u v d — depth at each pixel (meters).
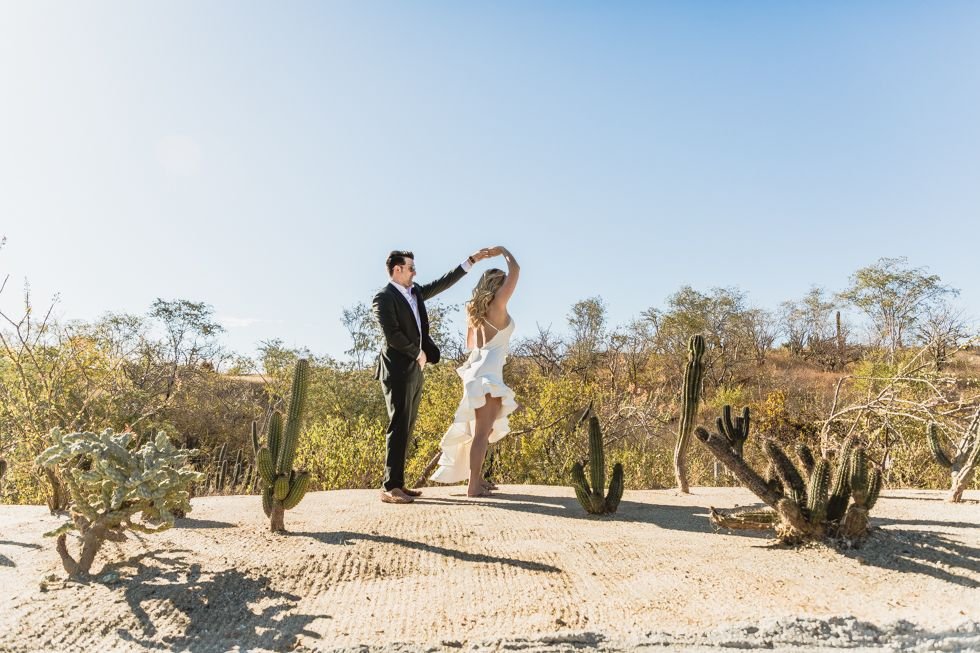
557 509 5.16
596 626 2.62
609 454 10.92
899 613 2.75
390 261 5.72
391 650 2.36
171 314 23.17
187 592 2.89
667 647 2.42
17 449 6.26
